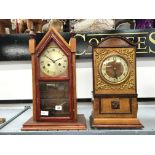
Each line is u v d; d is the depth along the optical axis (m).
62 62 1.09
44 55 1.09
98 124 1.07
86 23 1.48
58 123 1.07
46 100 1.11
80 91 1.51
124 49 1.08
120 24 1.48
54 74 1.09
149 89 1.49
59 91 1.11
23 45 1.50
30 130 1.06
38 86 1.09
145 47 1.46
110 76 1.08
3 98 1.53
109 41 1.09
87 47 1.47
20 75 1.53
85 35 1.47
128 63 1.08
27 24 1.50
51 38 1.08
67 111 1.10
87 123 1.16
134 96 1.08
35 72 1.09
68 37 1.46
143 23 1.47
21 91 1.53
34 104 1.10
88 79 1.50
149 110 1.41
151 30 1.45
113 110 1.08
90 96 1.51
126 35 1.46
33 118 1.10
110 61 1.08
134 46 1.08
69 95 1.09
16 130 1.07
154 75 1.48
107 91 1.08
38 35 1.46
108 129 1.06
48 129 1.05
